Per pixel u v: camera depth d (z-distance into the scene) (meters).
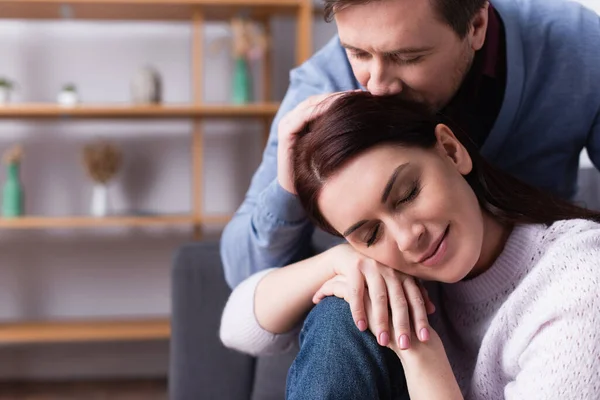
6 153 3.33
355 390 1.00
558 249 1.02
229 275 1.46
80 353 3.40
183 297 1.68
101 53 3.33
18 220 3.02
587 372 0.92
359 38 1.03
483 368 1.07
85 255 3.38
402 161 0.99
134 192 3.37
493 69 1.27
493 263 1.09
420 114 1.04
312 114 1.12
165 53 3.36
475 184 1.10
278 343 1.22
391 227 0.98
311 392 1.00
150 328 3.12
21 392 3.17
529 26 1.32
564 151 1.37
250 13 3.18
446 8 1.02
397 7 0.99
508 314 1.03
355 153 0.99
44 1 2.93
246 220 1.43
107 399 3.04
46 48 3.32
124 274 3.40
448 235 0.99
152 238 3.41
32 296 3.37
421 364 0.98
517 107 1.30
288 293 1.17
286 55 3.38
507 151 1.35
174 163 3.38
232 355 1.68
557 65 1.31
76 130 3.34
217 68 3.37
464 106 1.25
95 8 3.04
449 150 1.05
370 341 1.01
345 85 1.36
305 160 1.04
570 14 1.34
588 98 1.33
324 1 1.04
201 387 1.68
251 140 3.39
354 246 1.05
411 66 1.05
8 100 3.11
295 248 1.39
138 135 3.37
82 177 3.35
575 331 0.94
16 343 3.23
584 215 1.14
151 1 2.94
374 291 1.02
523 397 0.95
